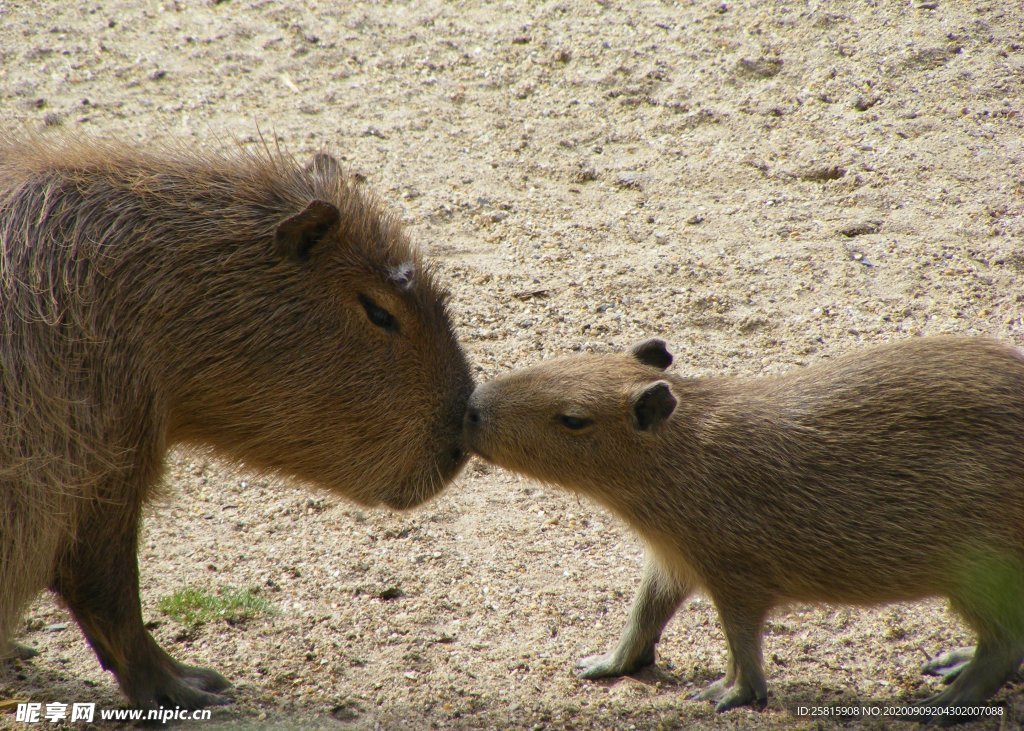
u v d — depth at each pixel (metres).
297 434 10.16
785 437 10.32
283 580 12.47
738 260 17.61
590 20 24.52
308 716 10.45
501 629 11.78
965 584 9.97
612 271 17.47
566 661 11.31
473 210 19.09
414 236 18.31
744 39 23.45
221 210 9.67
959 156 19.75
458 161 20.47
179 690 10.46
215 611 11.89
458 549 12.98
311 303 9.81
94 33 24.36
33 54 23.52
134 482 9.56
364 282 9.95
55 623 12.00
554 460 10.83
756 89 22.05
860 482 10.06
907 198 18.86
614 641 11.59
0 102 21.77
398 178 19.89
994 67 21.98
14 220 9.14
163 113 21.67
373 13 25.16
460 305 16.75
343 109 22.02
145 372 9.37
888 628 11.67
